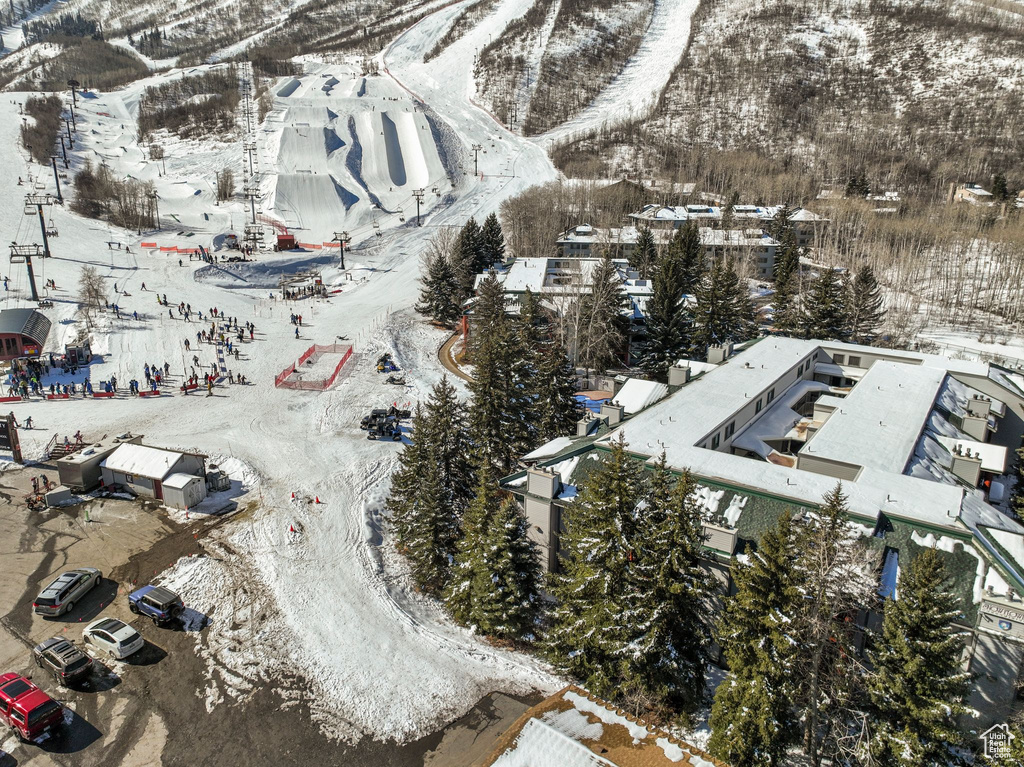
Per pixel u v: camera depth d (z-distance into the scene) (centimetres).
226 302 10688
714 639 3262
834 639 2889
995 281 12462
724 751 2889
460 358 9031
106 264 11769
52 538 4812
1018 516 4722
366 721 3319
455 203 18288
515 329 7312
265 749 3153
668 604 3172
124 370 8162
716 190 19262
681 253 10594
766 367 6325
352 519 5141
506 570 3828
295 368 8319
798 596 2795
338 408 7225
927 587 2647
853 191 17888
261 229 15350
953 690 2672
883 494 3728
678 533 3172
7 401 7288
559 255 13650
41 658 3562
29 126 19975
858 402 5453
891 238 14225
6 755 3064
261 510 5212
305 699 3450
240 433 6588
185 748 3148
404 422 6950
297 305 11088
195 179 18550
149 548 4712
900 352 6944
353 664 3697
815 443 4588
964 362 6681
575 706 2427
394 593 4362
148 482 5359
